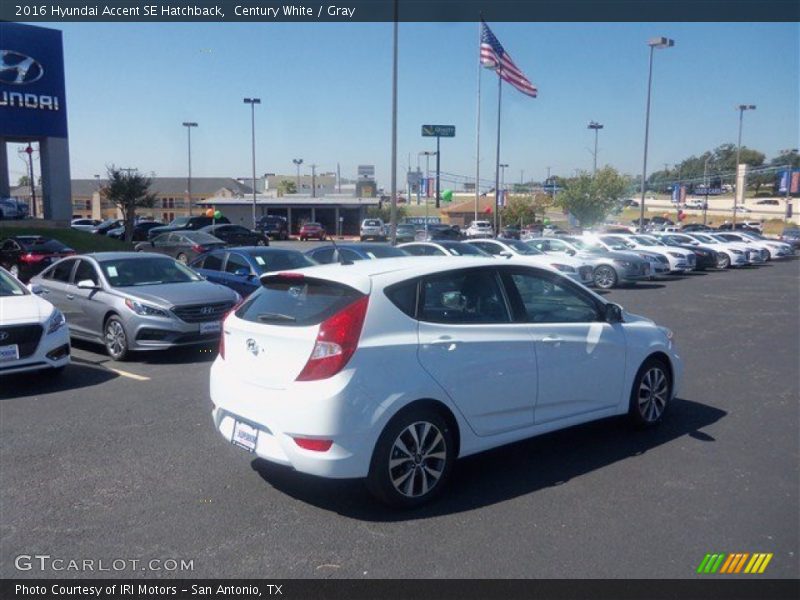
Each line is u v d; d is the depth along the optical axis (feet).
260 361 15.69
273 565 13.16
